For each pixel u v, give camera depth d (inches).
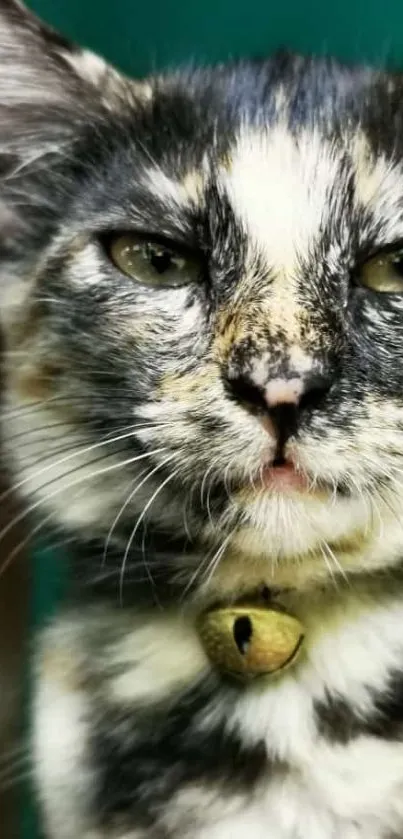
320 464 10.4
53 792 11.3
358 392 10.5
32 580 14.1
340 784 10.6
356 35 14.3
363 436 10.5
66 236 11.7
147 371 10.9
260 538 10.8
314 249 10.9
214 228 11.0
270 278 10.8
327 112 11.5
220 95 11.8
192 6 14.9
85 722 11.3
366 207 11.1
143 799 10.9
